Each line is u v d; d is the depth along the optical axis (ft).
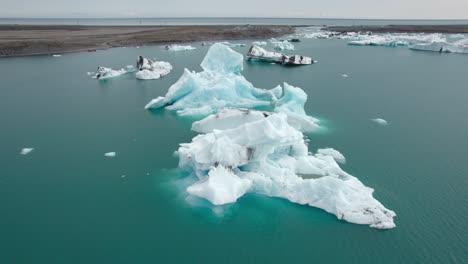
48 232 53.06
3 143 85.10
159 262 47.16
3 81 153.38
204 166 63.98
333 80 153.79
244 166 66.28
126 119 103.09
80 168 72.74
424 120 100.27
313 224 53.88
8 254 48.60
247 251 49.08
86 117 104.88
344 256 47.62
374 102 118.21
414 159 75.36
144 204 59.93
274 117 66.33
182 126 96.63
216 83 116.88
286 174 63.41
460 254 47.85
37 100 123.54
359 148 80.84
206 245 50.37
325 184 57.11
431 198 60.49
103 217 56.59
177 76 165.27
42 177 69.21
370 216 53.42
